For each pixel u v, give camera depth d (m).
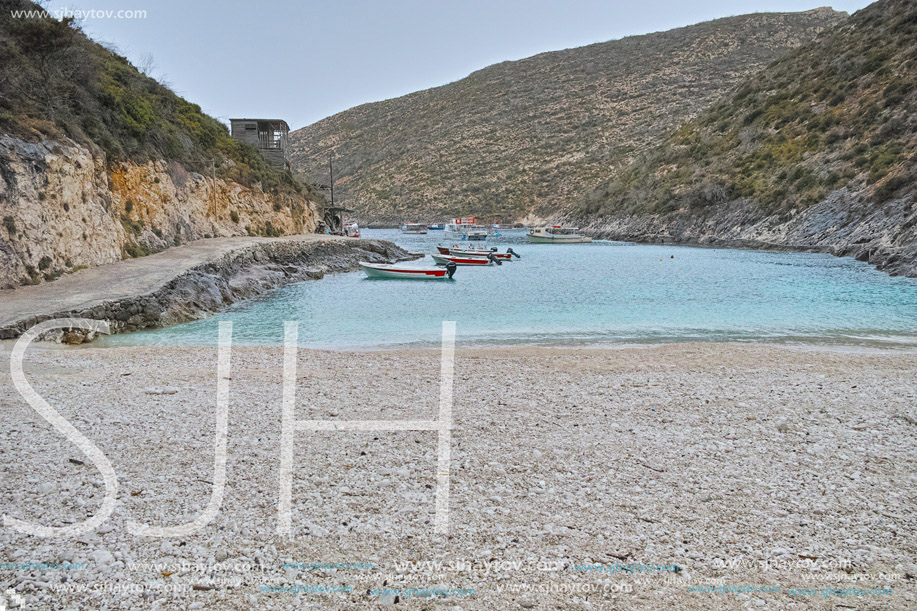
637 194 90.00
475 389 10.72
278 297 29.48
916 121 55.22
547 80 197.00
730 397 10.26
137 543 5.07
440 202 147.75
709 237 70.69
